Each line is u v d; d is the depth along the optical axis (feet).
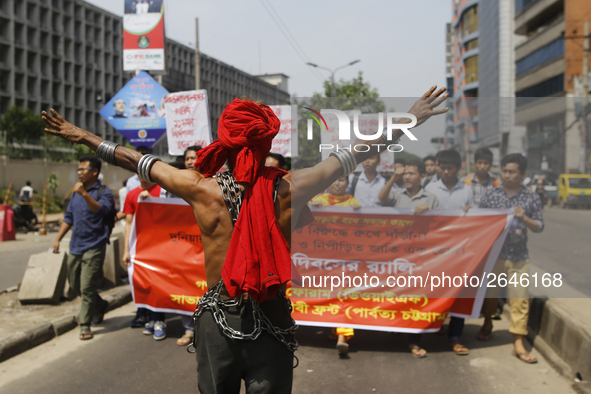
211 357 5.86
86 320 16.14
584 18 94.22
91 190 16.34
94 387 12.35
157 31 31.48
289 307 6.09
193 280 15.97
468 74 168.76
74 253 16.17
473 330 17.25
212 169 6.26
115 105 29.40
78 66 189.16
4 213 46.73
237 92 259.80
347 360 14.21
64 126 7.10
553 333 14.25
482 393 11.91
